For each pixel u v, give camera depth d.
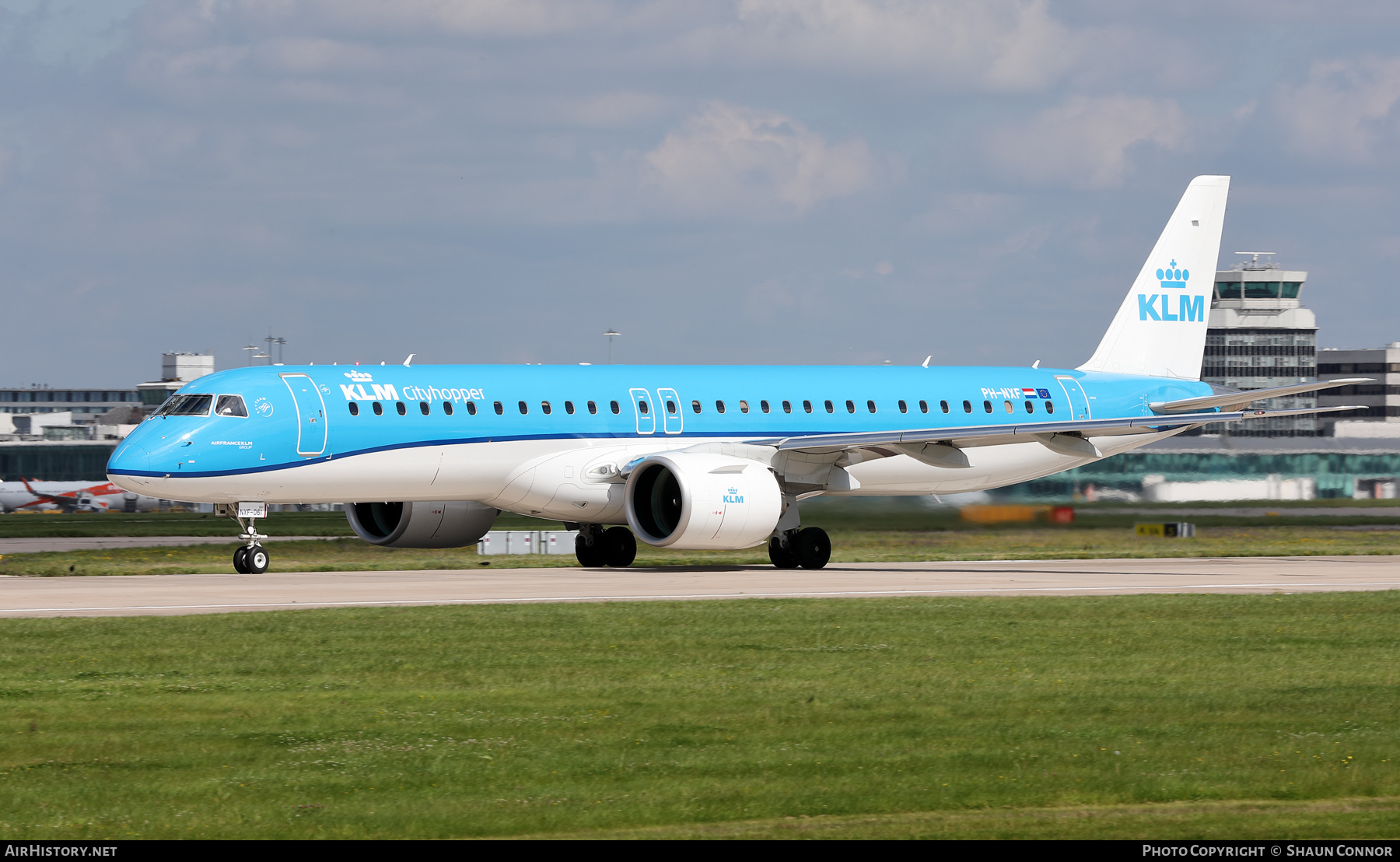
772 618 64.94
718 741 38.56
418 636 58.22
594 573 97.75
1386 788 34.28
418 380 97.44
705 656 53.16
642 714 42.03
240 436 90.69
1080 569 103.12
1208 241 128.50
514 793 33.41
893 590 81.88
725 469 95.38
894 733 39.62
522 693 45.22
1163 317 126.94
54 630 59.22
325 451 92.94
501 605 69.75
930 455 103.69
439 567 105.56
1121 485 198.00
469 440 96.94
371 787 33.91
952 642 57.16
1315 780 34.69
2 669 49.44
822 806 32.34
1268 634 59.81
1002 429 100.75
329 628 60.47
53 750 37.19
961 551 129.88
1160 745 38.31
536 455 99.31
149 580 89.62
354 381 95.38
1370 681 48.22
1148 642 57.34
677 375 106.81
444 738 38.81
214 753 36.94
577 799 32.81
